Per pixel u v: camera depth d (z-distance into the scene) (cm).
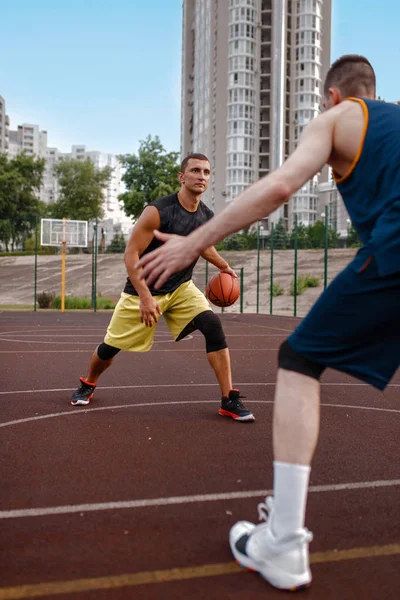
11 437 400
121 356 880
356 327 196
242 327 1553
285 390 204
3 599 192
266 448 378
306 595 198
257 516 265
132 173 5612
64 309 2403
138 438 399
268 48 8019
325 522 259
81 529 249
